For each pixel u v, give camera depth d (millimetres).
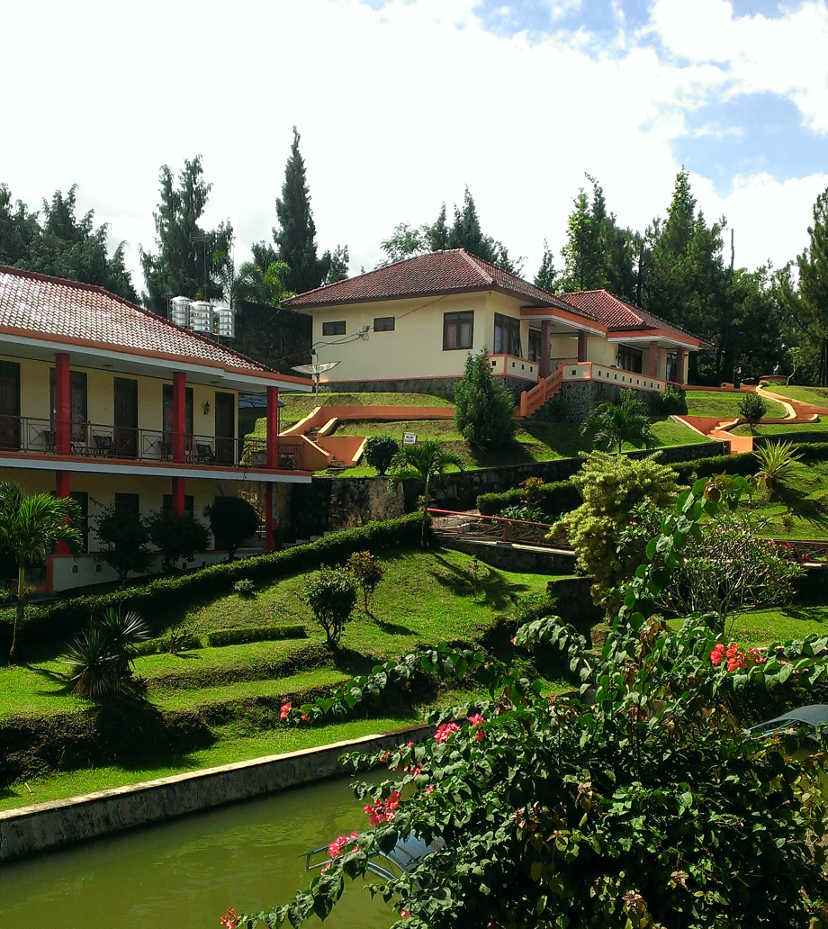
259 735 16078
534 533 26672
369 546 25594
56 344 22594
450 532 27422
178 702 16203
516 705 6422
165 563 24562
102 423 26594
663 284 62312
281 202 63219
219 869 11719
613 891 5621
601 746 6348
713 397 48312
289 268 60406
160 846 12422
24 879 11344
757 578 21016
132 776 13797
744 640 20859
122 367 25938
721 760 6293
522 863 6043
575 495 30859
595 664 6750
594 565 21484
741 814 6090
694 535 6234
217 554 27547
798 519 29016
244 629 20109
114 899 10898
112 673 15445
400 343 41125
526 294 39875
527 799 5945
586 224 66688
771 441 35344
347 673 18750
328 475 32531
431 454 27047
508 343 40688
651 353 47656
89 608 19641
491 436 33969
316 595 19562
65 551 23375
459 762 6070
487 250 70125
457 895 5891
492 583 24703
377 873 7957
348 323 42531
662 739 6391
